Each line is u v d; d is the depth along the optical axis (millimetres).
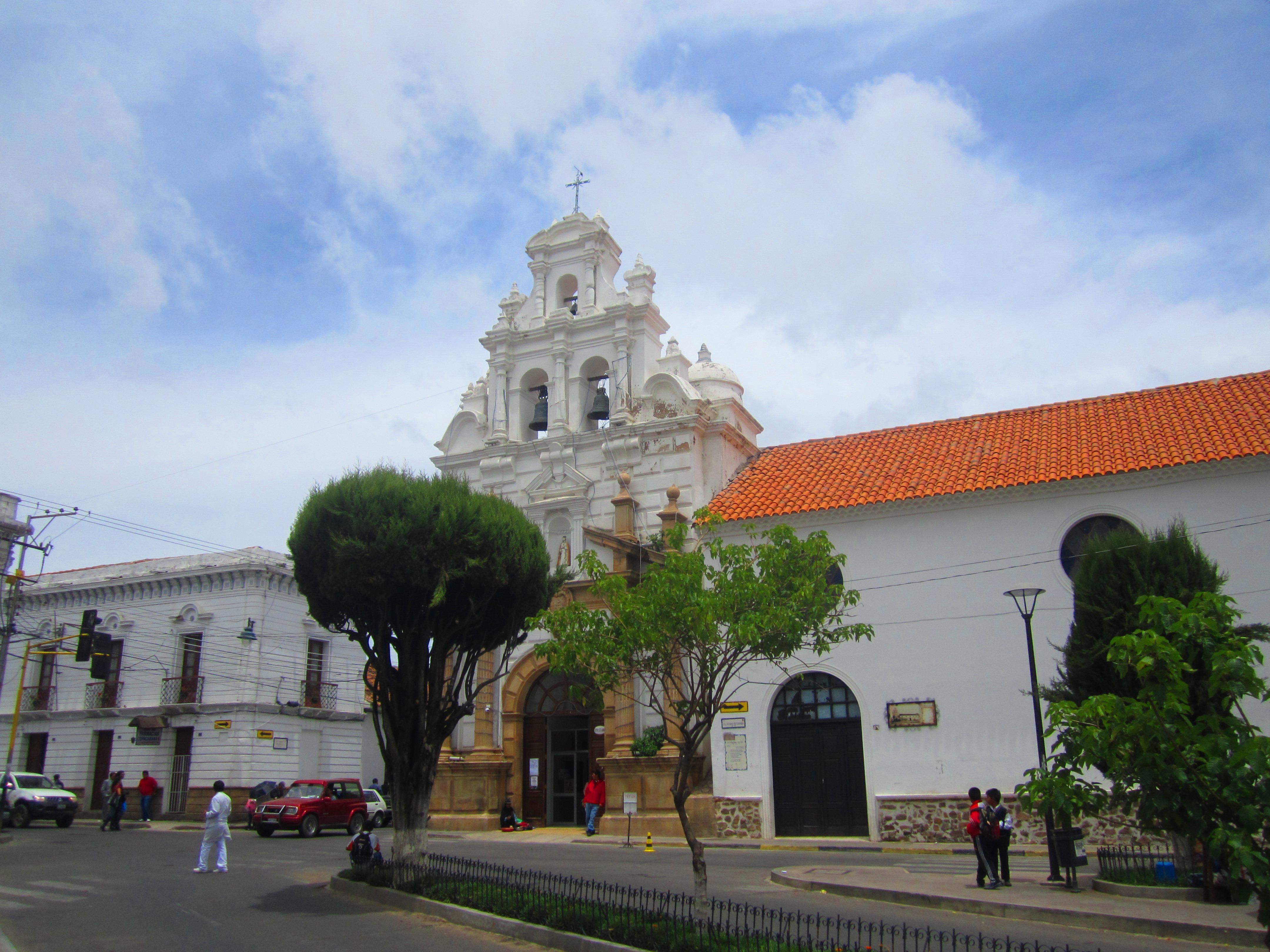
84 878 16281
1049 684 18891
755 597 11000
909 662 21906
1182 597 14547
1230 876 5707
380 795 29781
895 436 26734
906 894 13133
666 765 23734
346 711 36188
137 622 34688
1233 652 6387
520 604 15477
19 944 10469
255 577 33219
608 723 25266
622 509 26406
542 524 28141
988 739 20906
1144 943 10391
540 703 27031
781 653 11539
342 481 14617
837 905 13078
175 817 32094
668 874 16359
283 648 33906
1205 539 20141
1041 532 21500
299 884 15422
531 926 10758
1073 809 6809
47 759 34906
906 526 22672
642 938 9727
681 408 27438
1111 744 6465
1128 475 20812
